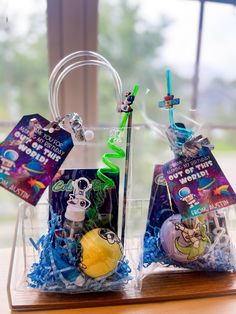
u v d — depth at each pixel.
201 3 0.72
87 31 0.67
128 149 0.44
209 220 0.46
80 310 0.39
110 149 0.46
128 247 0.47
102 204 0.43
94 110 0.70
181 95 0.74
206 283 0.44
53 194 0.42
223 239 0.47
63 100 0.68
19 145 0.39
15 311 0.38
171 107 0.45
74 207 0.41
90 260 0.38
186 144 0.43
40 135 0.40
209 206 0.43
